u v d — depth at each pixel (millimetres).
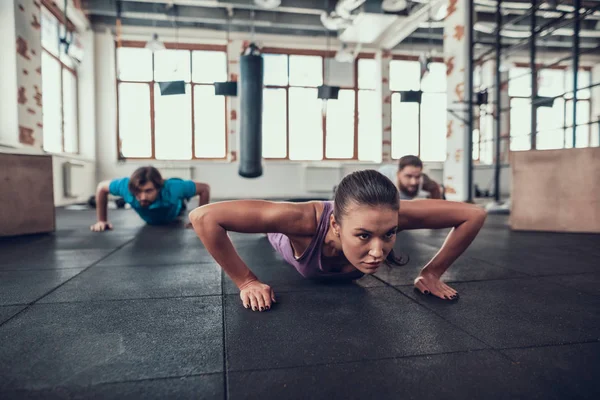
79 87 7309
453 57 5148
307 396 689
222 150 7973
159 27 7578
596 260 1905
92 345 906
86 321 1066
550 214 2908
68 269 1726
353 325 1033
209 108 7875
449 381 741
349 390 709
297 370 785
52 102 6168
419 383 733
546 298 1277
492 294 1324
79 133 7344
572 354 858
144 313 1135
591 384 729
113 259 1955
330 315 1113
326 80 8320
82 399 680
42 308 1179
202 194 3258
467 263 1833
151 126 7691
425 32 7961
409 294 1323
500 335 962
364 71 8477
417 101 4742
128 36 7531
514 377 756
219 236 1135
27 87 4898
